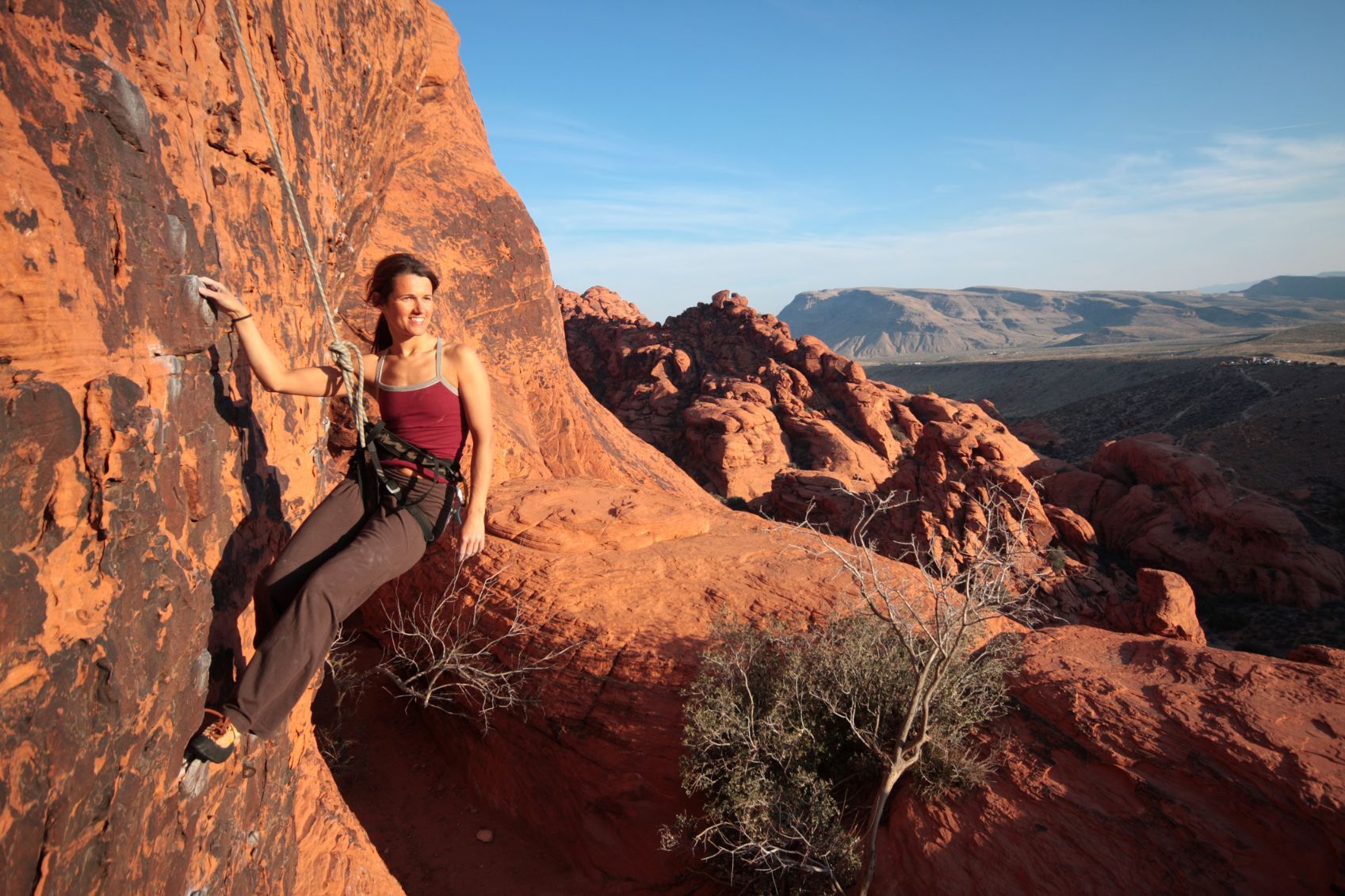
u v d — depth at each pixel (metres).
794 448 52.91
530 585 9.51
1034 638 7.29
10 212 1.70
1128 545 32.28
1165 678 6.18
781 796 6.43
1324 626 26.56
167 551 2.31
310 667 2.51
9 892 1.60
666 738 7.73
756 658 7.64
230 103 3.09
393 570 2.67
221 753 2.54
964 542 28.92
